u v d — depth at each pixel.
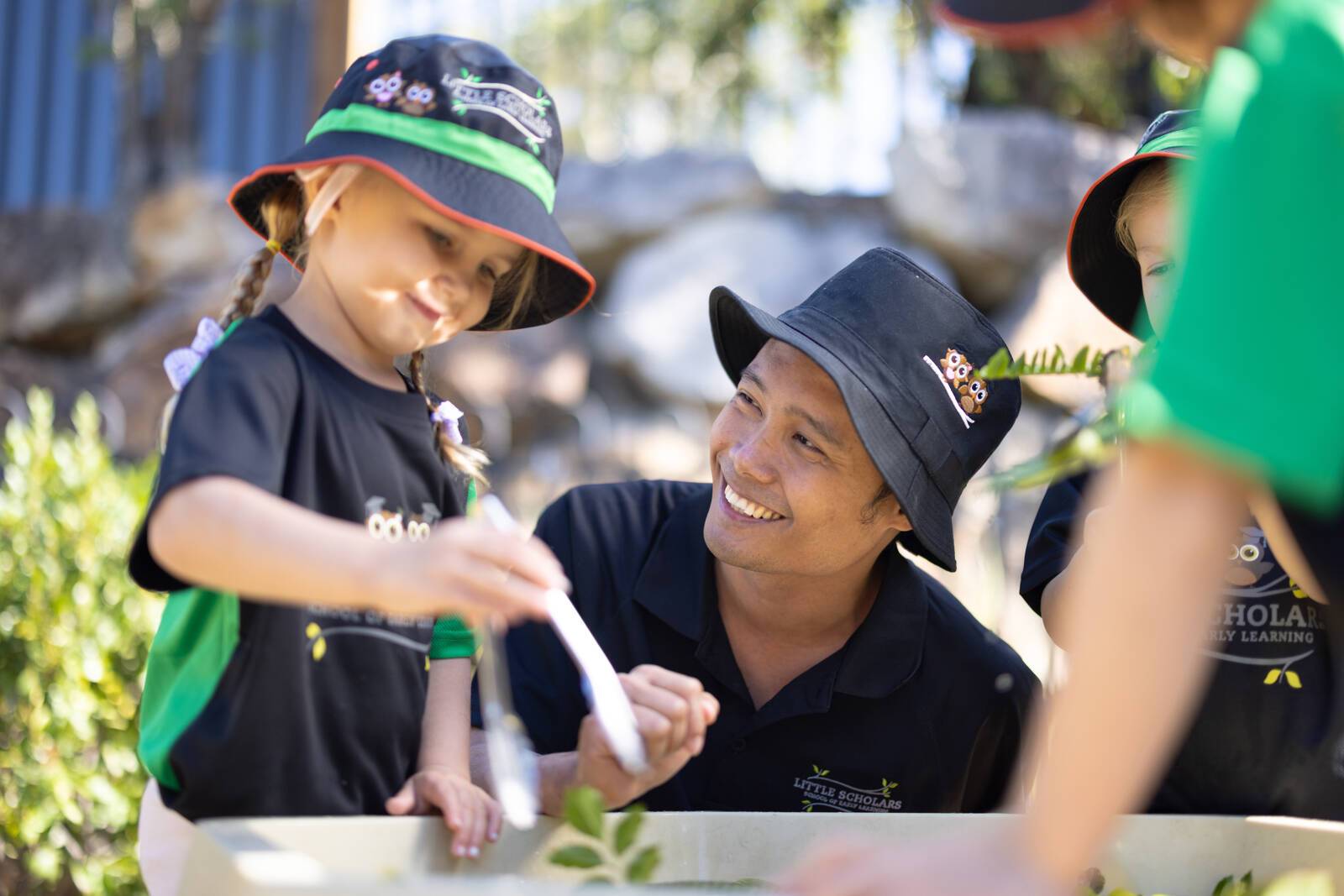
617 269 7.01
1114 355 1.76
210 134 7.46
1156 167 1.81
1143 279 1.85
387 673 1.49
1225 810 1.95
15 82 7.59
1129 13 0.95
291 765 1.42
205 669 1.41
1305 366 0.81
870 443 1.83
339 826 1.37
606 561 2.12
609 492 2.23
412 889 1.07
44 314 6.99
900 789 2.00
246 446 1.29
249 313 1.61
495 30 6.87
